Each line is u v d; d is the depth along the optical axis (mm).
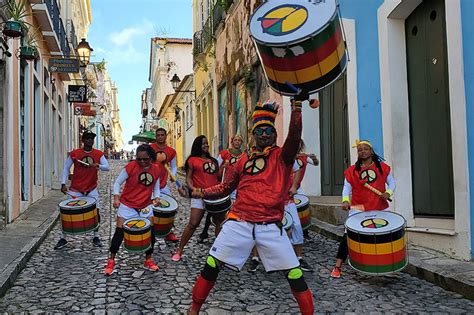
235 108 15875
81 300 4977
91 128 43188
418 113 7422
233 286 5488
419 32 7340
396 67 7641
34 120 13797
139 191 6219
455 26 6012
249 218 3871
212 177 6867
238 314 4590
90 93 31375
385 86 7688
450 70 6125
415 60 7477
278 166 3904
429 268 5602
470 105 5809
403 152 7555
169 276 5906
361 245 5125
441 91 6812
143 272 6090
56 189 16453
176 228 9352
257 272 6086
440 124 6844
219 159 7887
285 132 11383
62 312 4625
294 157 3826
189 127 27562
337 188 10266
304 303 3822
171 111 37781
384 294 5156
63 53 17328
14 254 6574
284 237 3893
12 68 9648
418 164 7422
